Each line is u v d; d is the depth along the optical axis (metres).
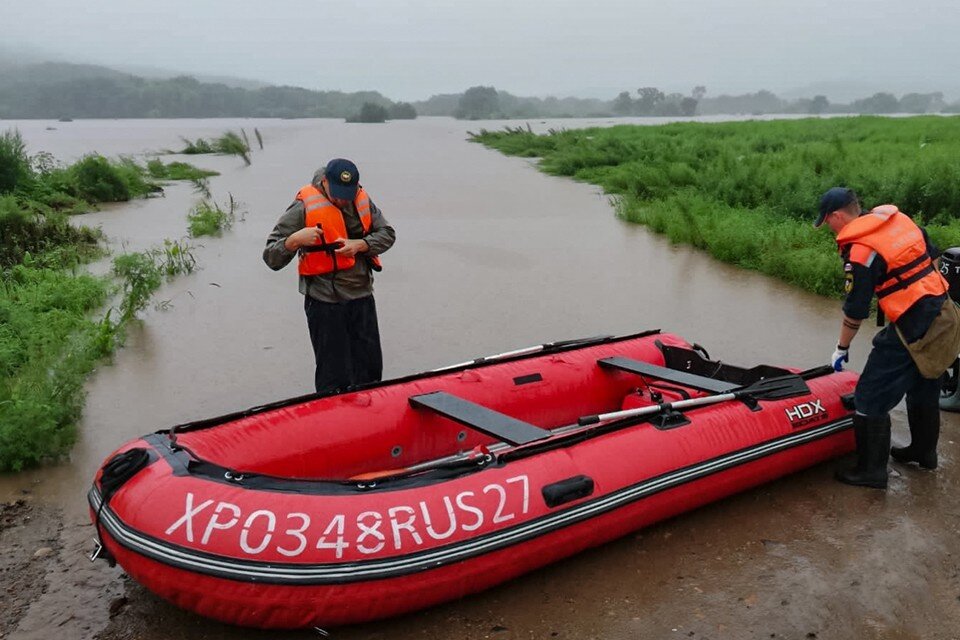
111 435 5.48
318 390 5.18
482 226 14.38
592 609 3.54
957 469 4.95
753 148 24.48
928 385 4.67
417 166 26.95
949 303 4.38
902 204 12.32
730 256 11.25
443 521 3.30
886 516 4.35
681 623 3.45
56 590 3.71
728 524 4.27
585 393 5.30
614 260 11.39
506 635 3.36
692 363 5.63
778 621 3.46
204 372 6.77
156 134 56.91
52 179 17.27
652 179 18.02
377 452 4.41
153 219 15.21
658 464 3.94
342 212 4.98
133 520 3.23
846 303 4.52
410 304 8.98
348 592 3.12
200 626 3.43
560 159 25.45
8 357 6.29
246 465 3.93
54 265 10.05
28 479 4.84
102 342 7.20
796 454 4.51
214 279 10.20
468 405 4.36
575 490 3.60
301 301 9.13
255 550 3.08
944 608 3.59
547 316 8.48
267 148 36.75
